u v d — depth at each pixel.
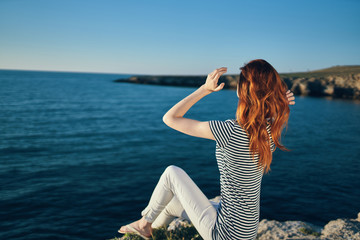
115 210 7.23
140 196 8.15
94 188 8.72
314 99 54.16
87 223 6.54
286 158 12.70
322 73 76.38
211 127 1.41
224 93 73.00
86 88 79.38
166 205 2.10
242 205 1.49
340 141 17.12
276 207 7.36
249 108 1.38
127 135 18.66
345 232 3.12
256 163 1.41
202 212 1.75
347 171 10.77
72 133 18.94
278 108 1.39
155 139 17.42
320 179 9.73
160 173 10.38
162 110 35.03
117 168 10.98
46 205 7.46
